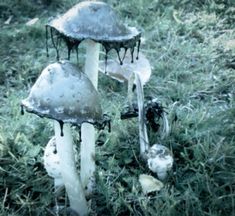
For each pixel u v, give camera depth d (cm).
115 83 78
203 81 79
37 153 59
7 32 96
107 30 43
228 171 57
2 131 62
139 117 58
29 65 84
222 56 86
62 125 42
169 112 66
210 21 97
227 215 52
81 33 43
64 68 42
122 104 71
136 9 103
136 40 46
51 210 53
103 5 44
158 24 96
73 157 48
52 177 57
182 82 80
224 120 66
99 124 44
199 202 52
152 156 56
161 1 107
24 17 104
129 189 56
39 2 111
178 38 92
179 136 62
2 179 56
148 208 51
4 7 108
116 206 52
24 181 57
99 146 62
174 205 51
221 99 75
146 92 76
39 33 95
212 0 104
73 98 42
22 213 53
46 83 42
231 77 79
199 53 86
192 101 73
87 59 48
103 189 54
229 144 60
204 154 59
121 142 62
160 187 54
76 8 44
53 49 88
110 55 84
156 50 87
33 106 42
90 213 53
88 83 43
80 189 50
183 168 58
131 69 72
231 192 53
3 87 79
